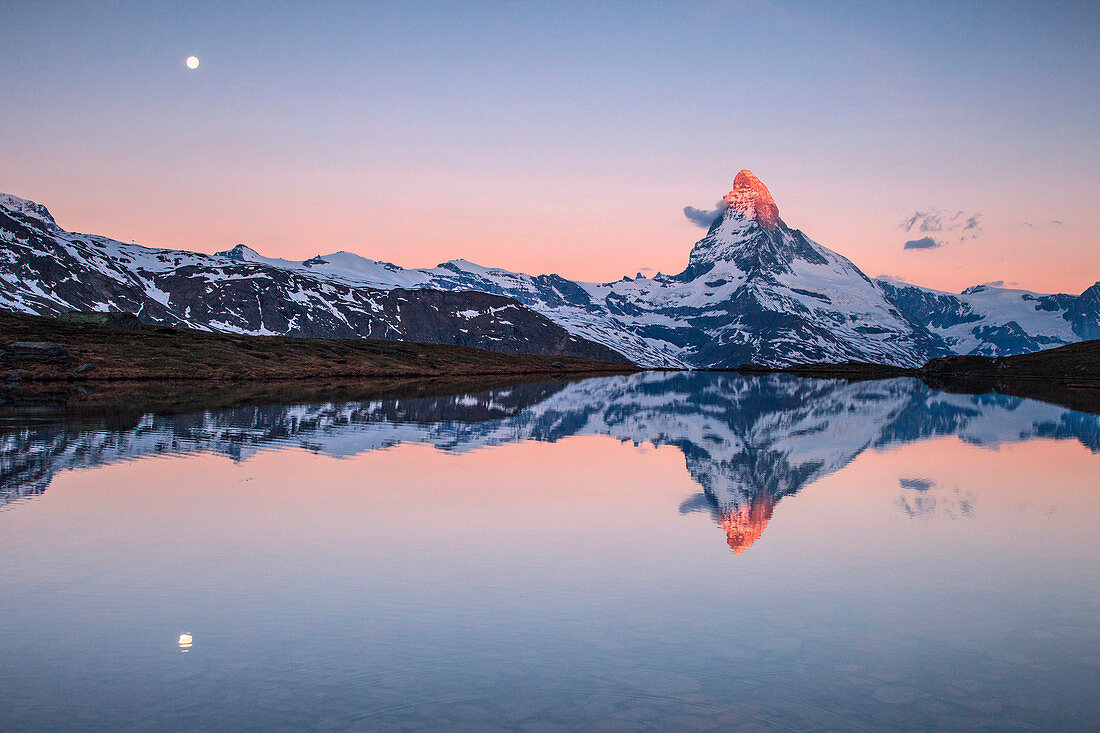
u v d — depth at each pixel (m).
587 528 24.47
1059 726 11.88
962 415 71.56
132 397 72.75
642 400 91.31
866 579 19.25
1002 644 15.11
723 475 35.38
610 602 17.31
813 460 40.88
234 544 21.95
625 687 13.02
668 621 16.14
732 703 12.55
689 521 25.61
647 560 20.81
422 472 34.69
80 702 12.34
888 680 13.41
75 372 98.00
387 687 12.94
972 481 34.25
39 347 102.19
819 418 67.69
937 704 12.58
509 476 34.09
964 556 21.45
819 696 12.80
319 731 11.48
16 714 11.92
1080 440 51.03
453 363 186.50
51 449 39.03
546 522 25.20
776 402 90.06
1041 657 14.52
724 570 19.92
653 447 45.69
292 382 112.25
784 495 30.50
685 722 11.88
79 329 136.50
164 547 21.50
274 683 13.09
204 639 14.92
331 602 17.12
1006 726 11.90
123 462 35.72
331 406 69.00
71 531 23.11
